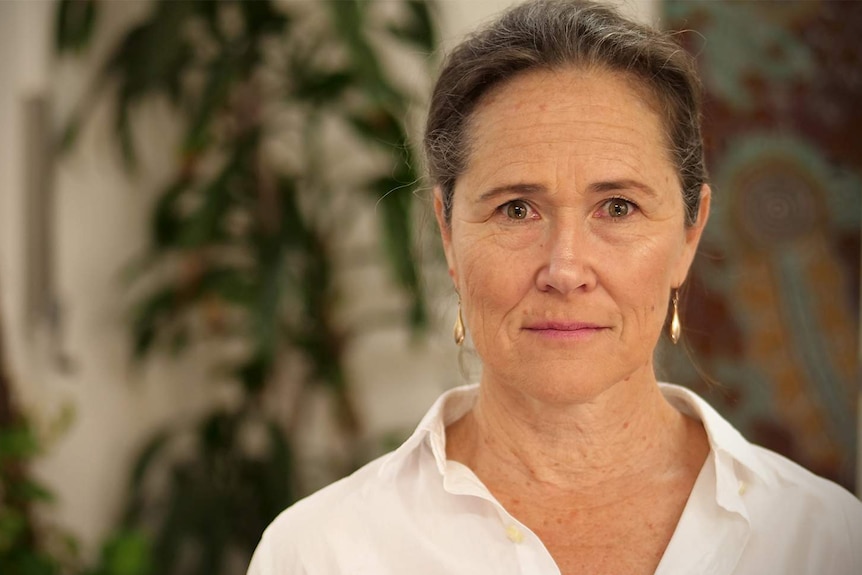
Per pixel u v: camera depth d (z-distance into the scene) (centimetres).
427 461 126
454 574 117
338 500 128
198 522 292
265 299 278
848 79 244
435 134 124
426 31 277
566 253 108
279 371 315
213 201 287
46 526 269
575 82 111
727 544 115
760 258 251
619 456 121
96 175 308
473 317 116
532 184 109
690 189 121
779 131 248
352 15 272
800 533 117
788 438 252
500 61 112
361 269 316
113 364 316
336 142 317
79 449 300
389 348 313
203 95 285
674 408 132
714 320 253
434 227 192
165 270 331
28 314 279
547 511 121
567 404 115
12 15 277
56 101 293
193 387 351
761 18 247
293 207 293
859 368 248
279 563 126
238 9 296
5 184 273
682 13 248
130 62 293
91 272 305
